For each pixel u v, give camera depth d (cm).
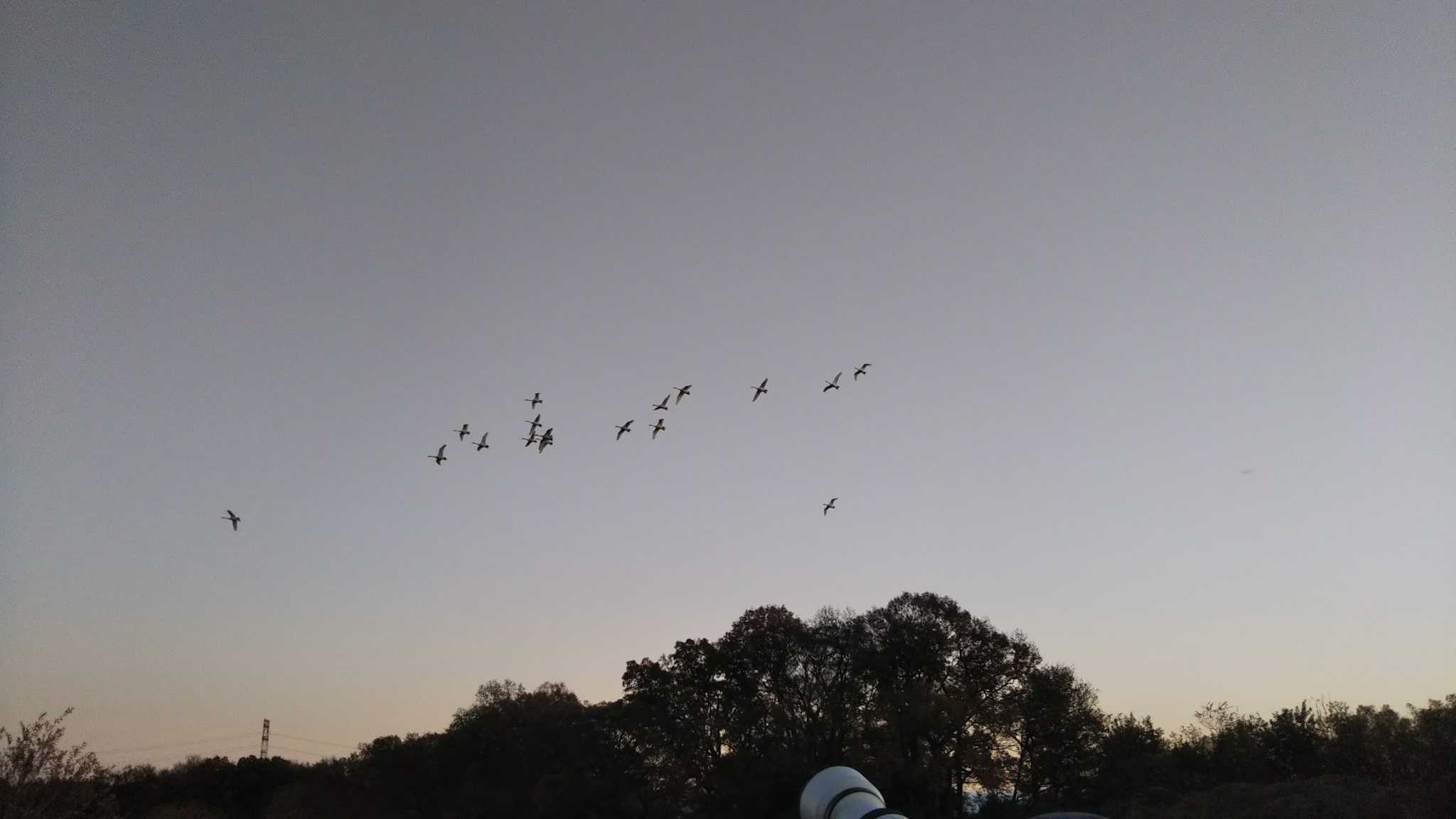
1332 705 7838
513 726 11631
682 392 5559
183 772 11288
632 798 8569
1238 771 7588
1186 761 7969
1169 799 7144
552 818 8700
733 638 9025
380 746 11306
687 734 8475
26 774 3978
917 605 9038
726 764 8356
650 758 8712
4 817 3784
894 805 7631
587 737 10669
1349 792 5672
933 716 7800
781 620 9088
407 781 10831
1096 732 8369
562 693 12838
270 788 10944
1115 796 7775
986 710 8112
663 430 5566
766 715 8462
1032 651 8775
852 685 8538
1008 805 8262
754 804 7731
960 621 8838
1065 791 8162
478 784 10550
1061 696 8375
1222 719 8219
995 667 8638
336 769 11450
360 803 10706
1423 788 5234
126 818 7269
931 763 7769
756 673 8781
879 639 8756
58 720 4134
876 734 7981
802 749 8300
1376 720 7306
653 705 8756
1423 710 6494
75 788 4059
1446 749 5741
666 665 8956
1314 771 7256
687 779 8438
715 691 8775
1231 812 5909
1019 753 8369
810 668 8775
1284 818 5425
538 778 10512
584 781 9056
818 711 8556
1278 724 7844
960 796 8169
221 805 10512
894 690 8144
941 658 8444
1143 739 8306
